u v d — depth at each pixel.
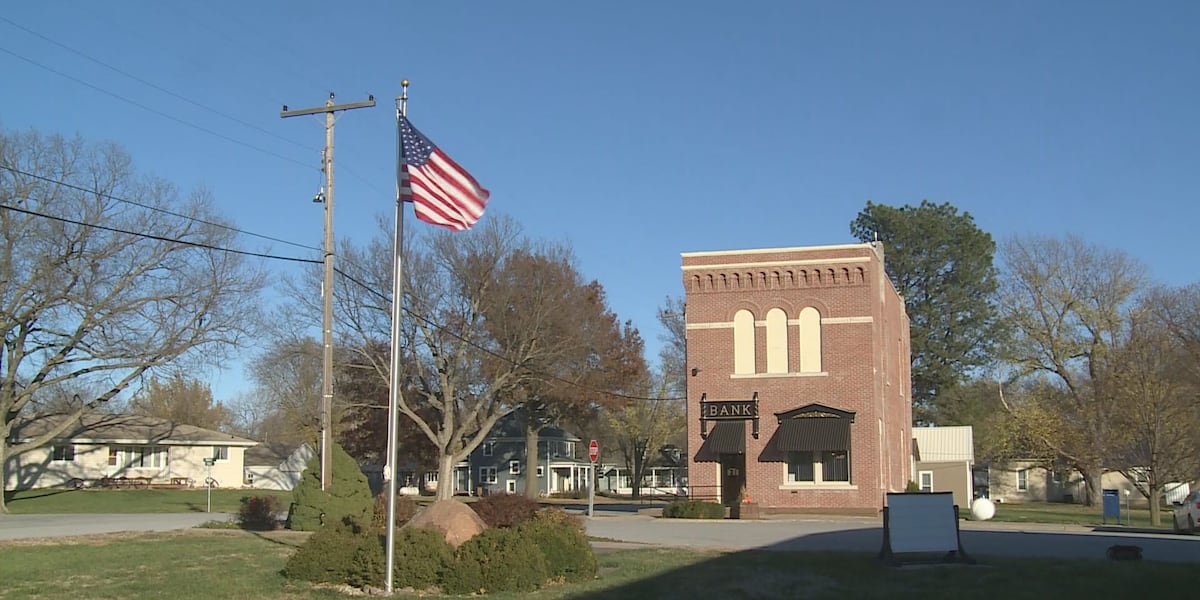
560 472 97.44
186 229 46.75
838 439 39.19
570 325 52.16
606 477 105.00
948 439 64.88
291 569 15.84
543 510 27.64
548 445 94.88
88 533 26.91
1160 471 40.28
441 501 18.05
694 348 41.97
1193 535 29.72
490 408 53.62
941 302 72.38
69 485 64.94
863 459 39.56
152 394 102.00
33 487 63.47
